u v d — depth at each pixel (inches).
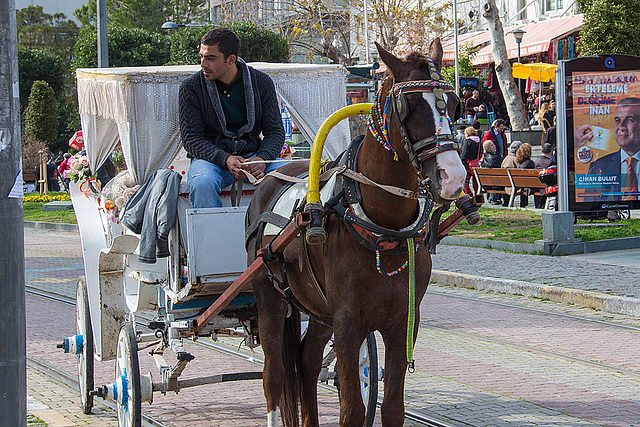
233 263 196.1
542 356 286.7
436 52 154.4
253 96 220.5
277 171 202.2
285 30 1216.8
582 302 375.9
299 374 200.7
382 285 154.2
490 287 423.8
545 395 238.2
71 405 245.0
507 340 312.7
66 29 2440.9
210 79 216.1
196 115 217.0
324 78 248.8
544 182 657.6
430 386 250.2
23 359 137.5
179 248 205.0
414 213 158.1
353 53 1277.1
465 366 274.8
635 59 526.0
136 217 207.6
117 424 224.2
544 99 968.9
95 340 227.1
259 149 221.5
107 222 236.8
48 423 224.1
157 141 223.0
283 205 183.5
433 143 137.7
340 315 156.0
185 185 209.8
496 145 818.8
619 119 529.3
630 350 292.7
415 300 158.4
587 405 227.6
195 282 192.7
